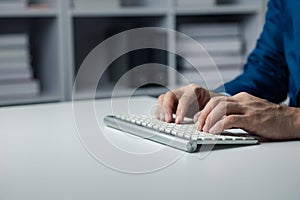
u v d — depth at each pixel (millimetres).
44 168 756
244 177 690
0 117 1223
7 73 2494
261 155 819
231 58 2844
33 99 2531
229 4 3127
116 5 2643
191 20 3234
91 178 696
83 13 2557
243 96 997
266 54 1531
